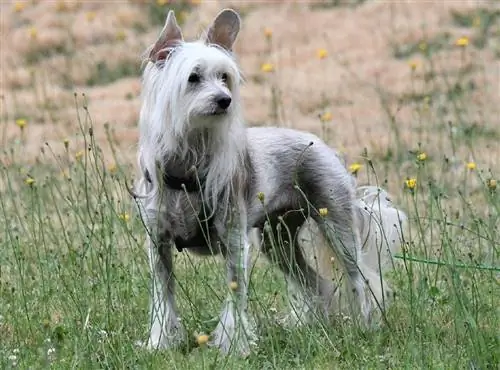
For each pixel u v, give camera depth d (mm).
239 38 29656
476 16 29016
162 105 11117
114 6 32594
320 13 31031
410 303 10797
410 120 22719
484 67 25859
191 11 31969
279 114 23953
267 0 32062
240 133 11359
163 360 10508
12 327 11422
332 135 22000
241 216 11344
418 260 11656
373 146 20734
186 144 11109
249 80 26516
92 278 12031
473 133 20719
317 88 25734
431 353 10234
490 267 11688
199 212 11227
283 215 12016
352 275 12375
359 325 11320
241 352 10750
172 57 11164
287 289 11938
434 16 29453
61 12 32188
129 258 13172
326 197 12328
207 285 11438
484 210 15703
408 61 26969
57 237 13727
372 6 30859
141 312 11797
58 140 22609
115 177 13609
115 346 10461
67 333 10984
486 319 10922
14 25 31703
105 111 24797
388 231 12758
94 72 28594
